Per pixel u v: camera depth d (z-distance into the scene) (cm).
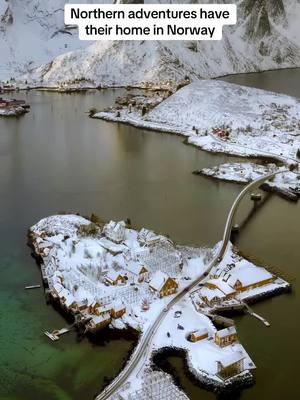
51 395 6166
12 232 10050
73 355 6769
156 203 11325
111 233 9262
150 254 8662
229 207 11125
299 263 8806
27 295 8031
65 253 8794
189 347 6756
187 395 6128
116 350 6838
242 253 9081
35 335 7150
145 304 7500
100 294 7744
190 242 9525
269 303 7731
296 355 6669
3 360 6712
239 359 6322
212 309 7450
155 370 6431
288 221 10431
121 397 5919
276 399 6041
